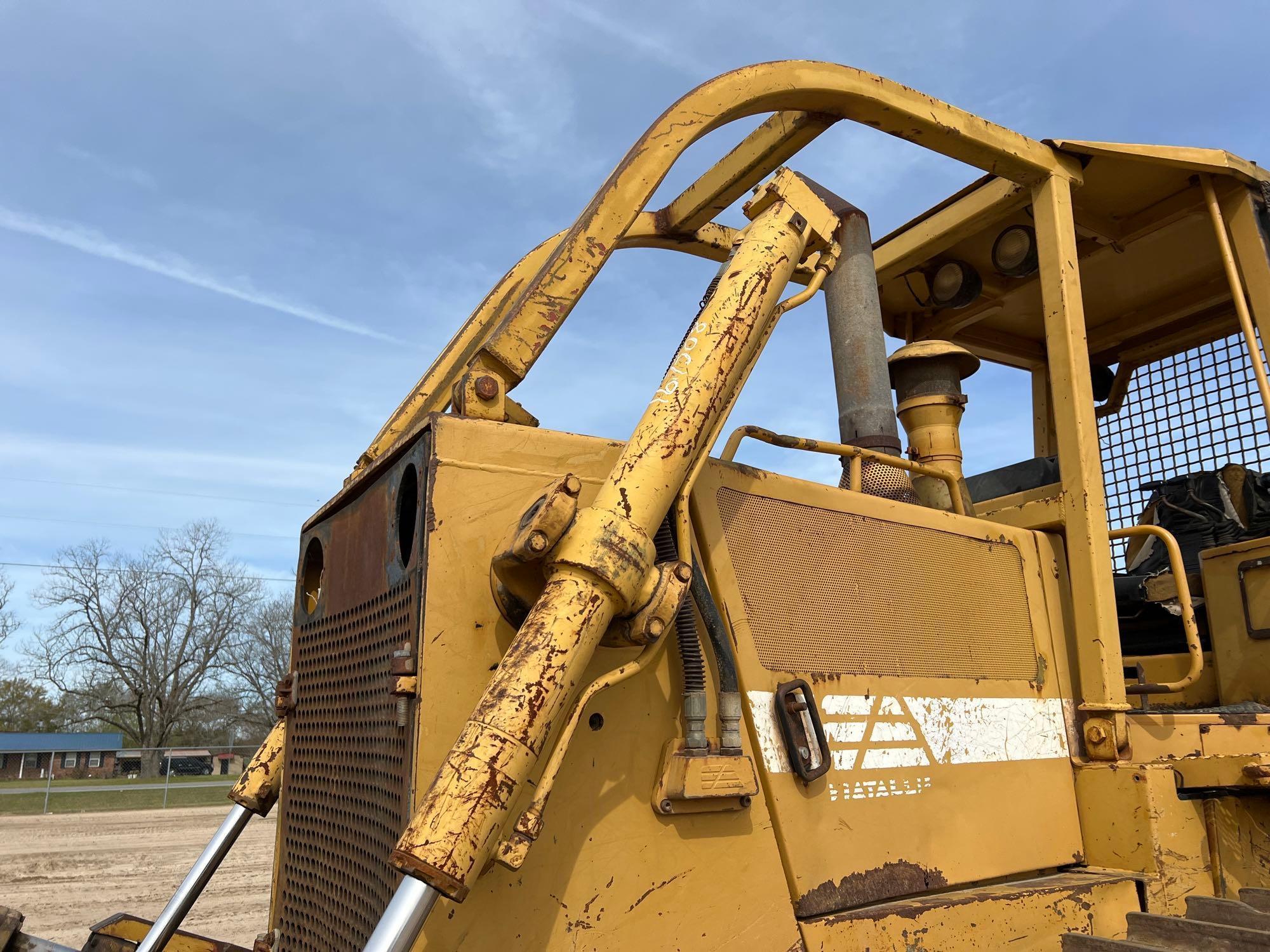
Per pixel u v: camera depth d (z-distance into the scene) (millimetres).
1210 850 2197
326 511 1902
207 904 6270
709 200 2574
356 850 1502
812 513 1936
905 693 1933
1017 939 1802
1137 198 3084
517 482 1460
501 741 1130
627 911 1399
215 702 39438
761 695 1681
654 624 1330
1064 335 2543
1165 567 3258
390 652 1451
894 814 1807
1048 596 2393
